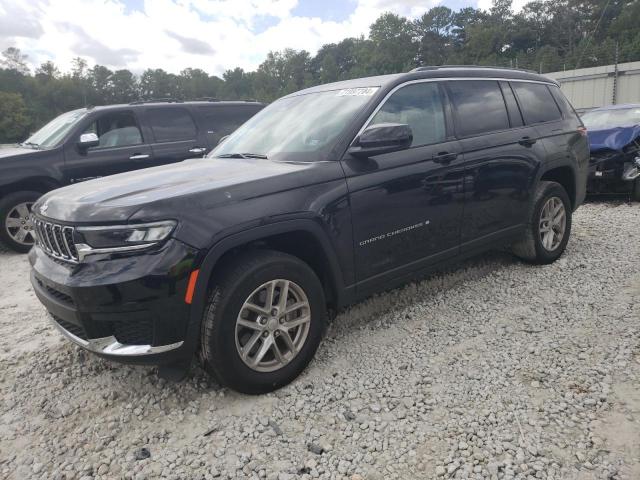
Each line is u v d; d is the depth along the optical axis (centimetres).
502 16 11994
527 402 271
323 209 300
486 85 433
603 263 477
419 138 365
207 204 263
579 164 504
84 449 255
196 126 809
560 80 2753
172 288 250
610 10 10325
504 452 236
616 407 262
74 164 698
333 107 361
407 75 373
